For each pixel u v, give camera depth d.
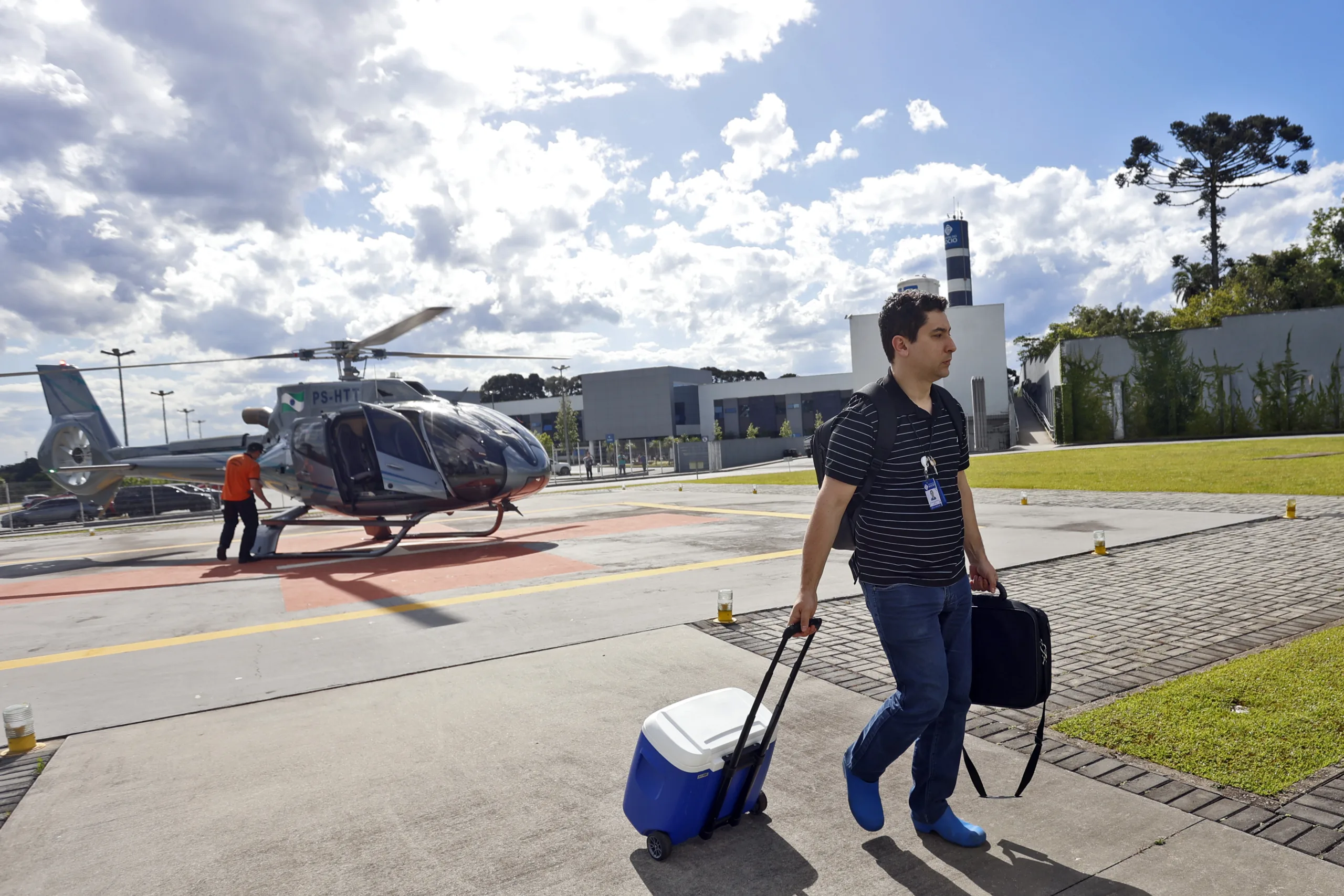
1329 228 54.34
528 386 124.62
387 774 3.57
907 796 3.15
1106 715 3.73
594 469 59.25
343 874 2.74
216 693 4.96
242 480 11.59
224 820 3.20
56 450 19.02
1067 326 77.94
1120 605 6.01
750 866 2.67
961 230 64.06
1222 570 7.05
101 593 9.59
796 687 4.50
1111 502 13.00
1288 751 3.21
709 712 2.90
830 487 2.46
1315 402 42.50
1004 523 10.96
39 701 5.03
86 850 3.00
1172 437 46.00
